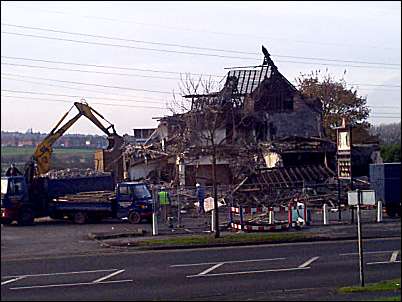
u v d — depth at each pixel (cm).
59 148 5188
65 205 3912
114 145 5753
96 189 4262
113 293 1789
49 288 1872
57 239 3125
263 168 4944
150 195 3928
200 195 4191
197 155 4822
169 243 2850
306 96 6606
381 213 3775
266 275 2089
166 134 6344
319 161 5394
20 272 2177
